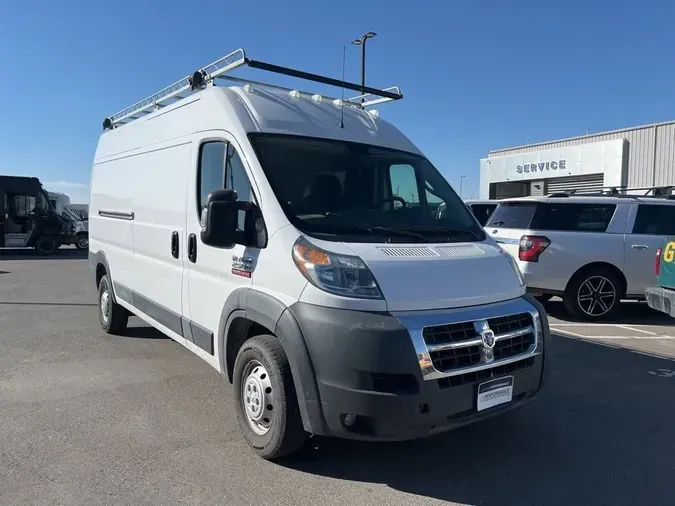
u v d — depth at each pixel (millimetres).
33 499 3314
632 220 8812
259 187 3912
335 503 3357
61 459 3828
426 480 3666
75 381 5492
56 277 14586
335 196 4098
